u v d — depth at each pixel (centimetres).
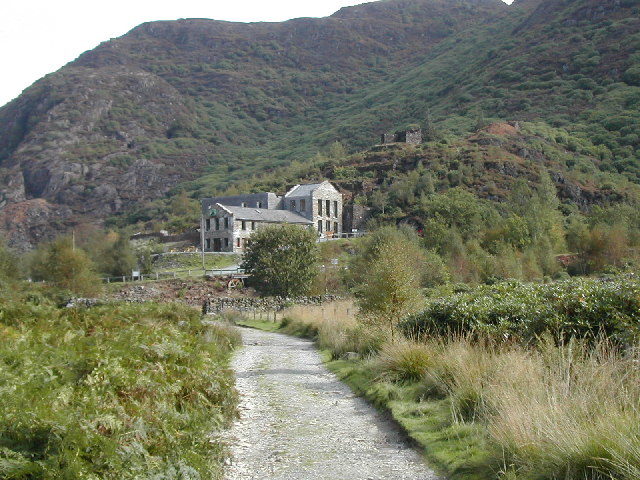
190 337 1577
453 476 705
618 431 616
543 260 5391
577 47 16438
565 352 980
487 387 923
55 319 1673
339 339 1939
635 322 1068
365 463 788
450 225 7306
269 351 2078
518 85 15675
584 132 12106
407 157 10525
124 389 826
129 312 2048
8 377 760
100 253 7000
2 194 18362
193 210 12838
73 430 580
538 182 9244
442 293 3434
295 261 4847
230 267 6919
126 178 18725
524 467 644
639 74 13938
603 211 6956
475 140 11088
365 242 5562
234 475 767
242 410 1126
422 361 1217
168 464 657
